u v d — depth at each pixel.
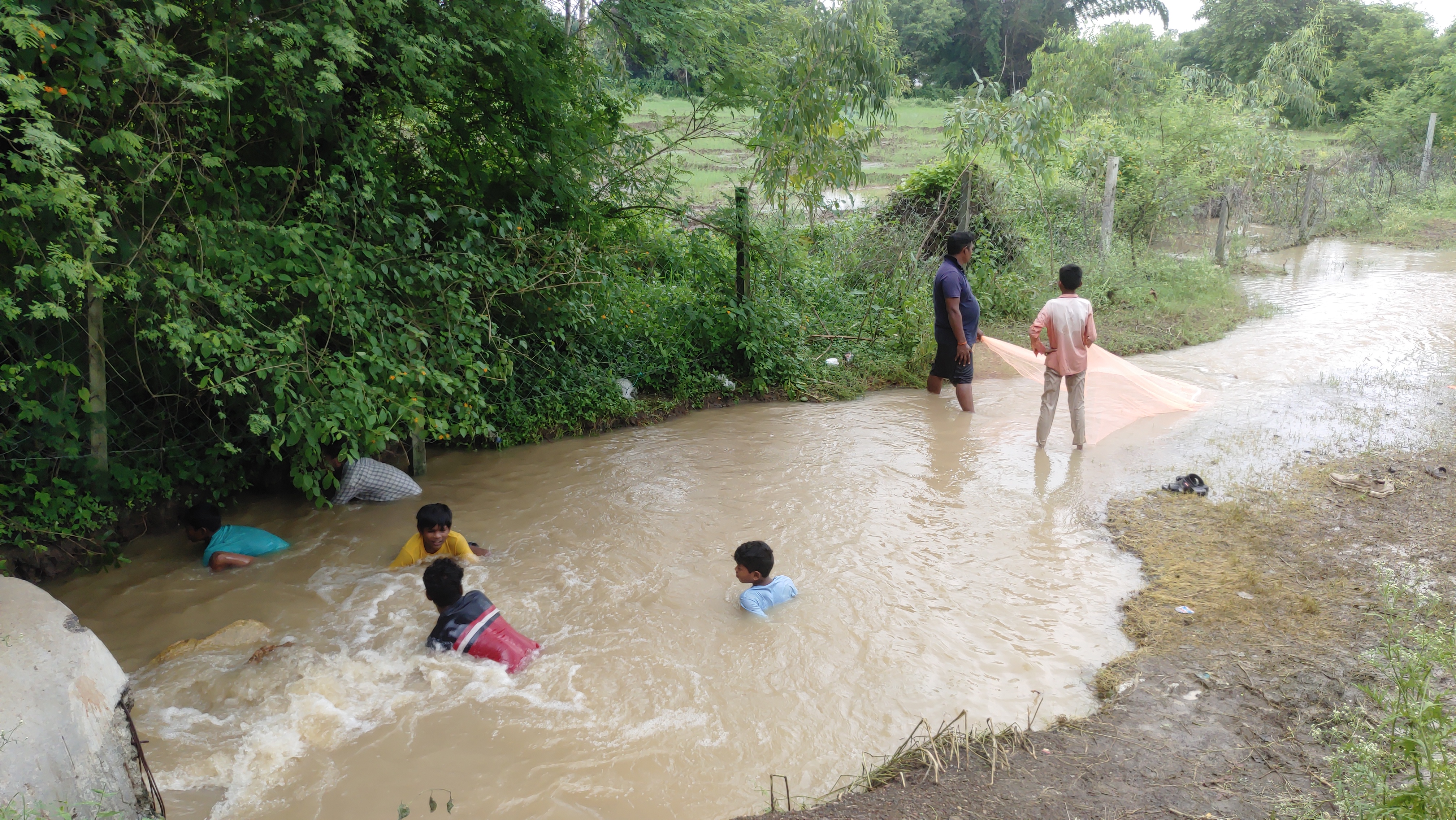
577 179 8.30
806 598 5.12
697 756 3.80
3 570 5.29
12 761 2.71
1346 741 3.59
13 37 4.35
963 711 4.04
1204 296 13.22
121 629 5.00
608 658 4.57
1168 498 6.41
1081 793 3.42
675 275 9.88
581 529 6.19
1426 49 36.09
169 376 6.14
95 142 4.67
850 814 3.34
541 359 8.47
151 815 3.32
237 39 5.34
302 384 5.84
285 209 5.92
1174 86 16.94
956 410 8.96
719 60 8.86
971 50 55.00
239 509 6.66
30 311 4.94
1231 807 3.29
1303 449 7.25
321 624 4.98
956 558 5.61
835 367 10.05
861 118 9.98
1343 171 23.36
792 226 13.32
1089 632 4.71
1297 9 41.72
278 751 3.86
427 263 6.72
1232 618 4.70
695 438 8.25
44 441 5.57
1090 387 9.14
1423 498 6.06
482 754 3.84
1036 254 13.45
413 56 5.90
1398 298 13.48
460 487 7.06
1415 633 3.55
